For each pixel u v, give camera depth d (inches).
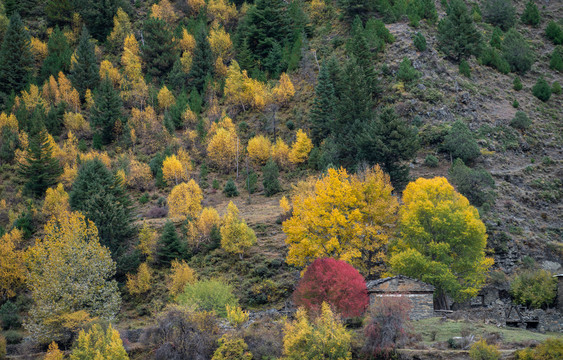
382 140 3166.8
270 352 1877.5
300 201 2635.3
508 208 2965.1
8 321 2522.1
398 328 1814.7
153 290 2689.5
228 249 2773.1
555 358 1593.3
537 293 2174.0
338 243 2347.4
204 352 1931.6
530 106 3976.4
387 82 3991.1
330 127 3796.8
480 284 2297.0
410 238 2313.0
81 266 2460.6
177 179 3786.9
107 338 1996.8
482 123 3688.5
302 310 1899.6
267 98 4384.8
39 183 3789.4
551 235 2854.3
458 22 4389.8
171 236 2881.4
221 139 3986.2
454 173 3090.6
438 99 3784.5
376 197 2496.3
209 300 2292.1
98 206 2977.4
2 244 2854.3
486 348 1670.8
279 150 3850.9
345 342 1777.8
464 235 2260.1
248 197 3629.4
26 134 4180.6
